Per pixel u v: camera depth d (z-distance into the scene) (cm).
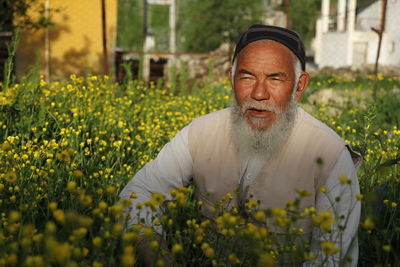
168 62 1190
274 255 183
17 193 250
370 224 178
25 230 155
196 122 231
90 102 492
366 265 227
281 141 208
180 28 2328
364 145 363
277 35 209
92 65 1121
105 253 172
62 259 130
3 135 386
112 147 380
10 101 408
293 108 212
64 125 410
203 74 1239
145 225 211
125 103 566
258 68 205
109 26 1118
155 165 236
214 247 214
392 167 317
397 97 777
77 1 1102
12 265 148
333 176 205
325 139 208
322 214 164
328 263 192
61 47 1105
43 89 488
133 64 1101
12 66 464
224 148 218
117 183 269
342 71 1614
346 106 762
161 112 612
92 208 225
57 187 260
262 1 2406
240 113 212
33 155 317
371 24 2205
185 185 243
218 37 2281
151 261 198
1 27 870
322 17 2483
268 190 208
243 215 214
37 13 1082
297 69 214
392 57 1989
